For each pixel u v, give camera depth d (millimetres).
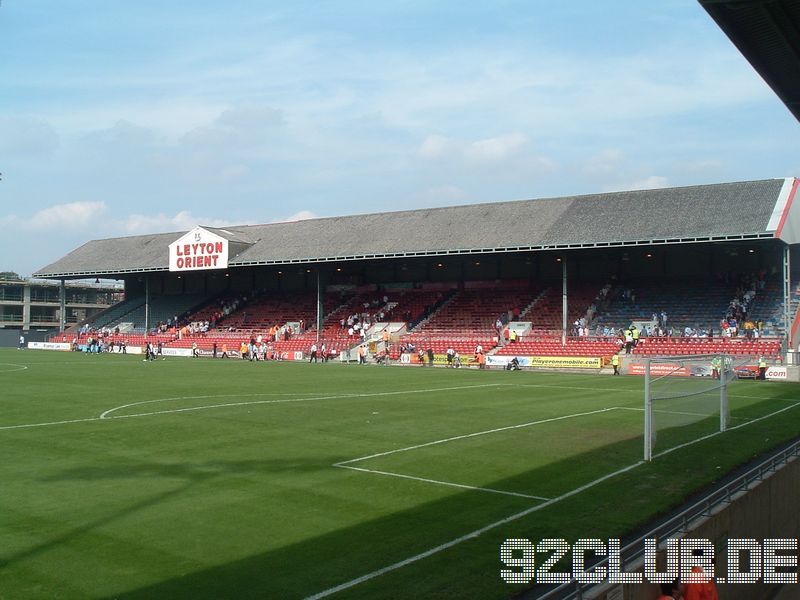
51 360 56500
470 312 63250
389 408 26312
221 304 78625
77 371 44000
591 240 48531
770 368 42281
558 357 50906
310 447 18297
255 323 72125
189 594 8961
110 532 11258
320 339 64062
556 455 17453
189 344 70188
